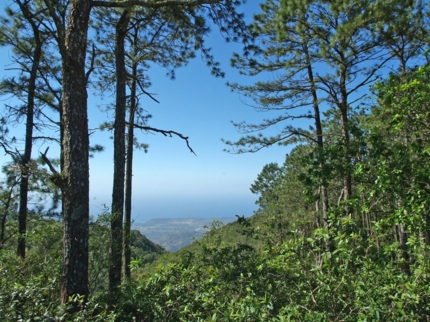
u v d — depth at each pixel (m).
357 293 2.95
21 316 3.19
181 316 3.61
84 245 4.62
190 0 5.71
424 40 9.33
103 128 10.21
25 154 10.23
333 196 17.81
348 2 8.22
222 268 4.20
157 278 3.98
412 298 2.86
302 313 3.05
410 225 4.30
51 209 10.78
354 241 3.20
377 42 8.69
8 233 10.74
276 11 9.45
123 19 7.70
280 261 3.59
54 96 11.02
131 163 10.07
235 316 2.92
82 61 4.91
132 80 10.36
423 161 4.41
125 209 9.72
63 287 4.42
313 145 12.40
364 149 5.05
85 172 4.79
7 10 9.03
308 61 10.11
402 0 7.94
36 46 9.96
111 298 4.35
